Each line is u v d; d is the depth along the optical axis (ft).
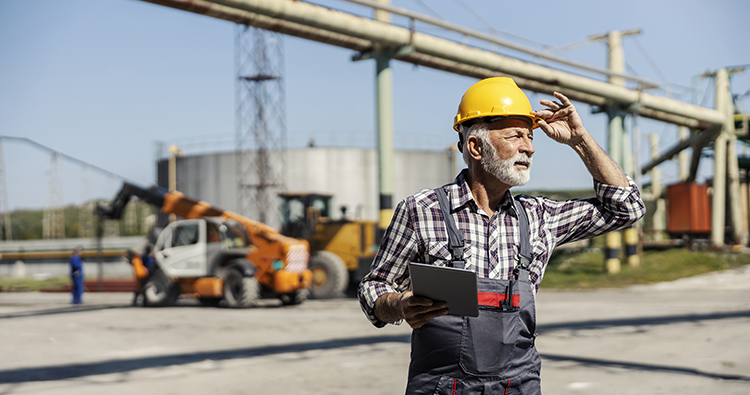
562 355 22.50
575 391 16.88
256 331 31.24
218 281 46.42
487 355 6.12
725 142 81.25
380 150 46.91
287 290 46.44
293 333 30.35
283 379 19.27
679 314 34.58
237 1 37.70
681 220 79.30
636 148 66.95
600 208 7.03
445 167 111.75
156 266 48.70
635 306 39.75
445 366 6.21
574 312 36.86
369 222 57.82
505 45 51.65
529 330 6.38
